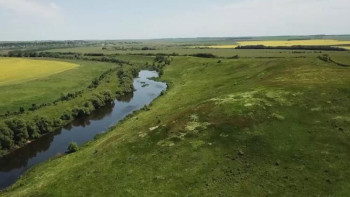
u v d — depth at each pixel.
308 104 60.88
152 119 71.75
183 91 105.38
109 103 107.62
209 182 42.66
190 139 53.25
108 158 52.16
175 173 45.31
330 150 46.75
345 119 54.47
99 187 44.16
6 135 69.00
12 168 60.16
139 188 42.91
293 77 82.25
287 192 39.31
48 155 65.56
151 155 50.59
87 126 84.00
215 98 69.75
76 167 51.69
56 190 44.88
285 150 47.75
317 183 40.31
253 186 40.94
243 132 53.00
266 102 62.66
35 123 77.50
